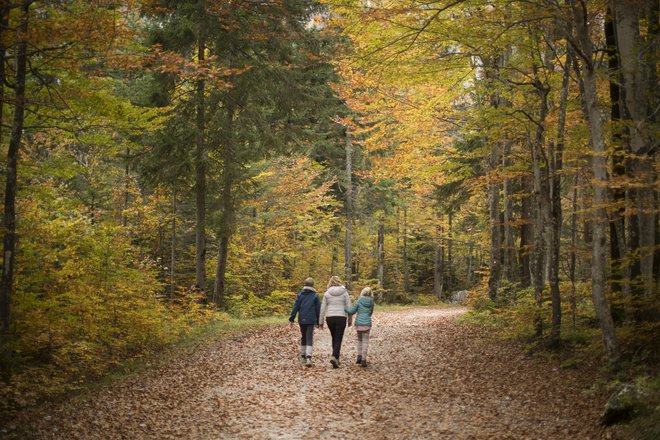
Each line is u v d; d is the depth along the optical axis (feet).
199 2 50.24
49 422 22.00
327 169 95.45
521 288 56.85
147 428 21.75
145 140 55.88
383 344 43.78
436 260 130.00
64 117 32.35
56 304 30.96
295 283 88.74
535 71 34.96
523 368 30.89
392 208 104.32
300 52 57.41
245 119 58.80
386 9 27.89
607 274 33.14
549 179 34.99
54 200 36.14
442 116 48.32
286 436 20.79
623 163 28.60
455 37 30.25
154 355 36.91
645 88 28.25
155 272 45.01
